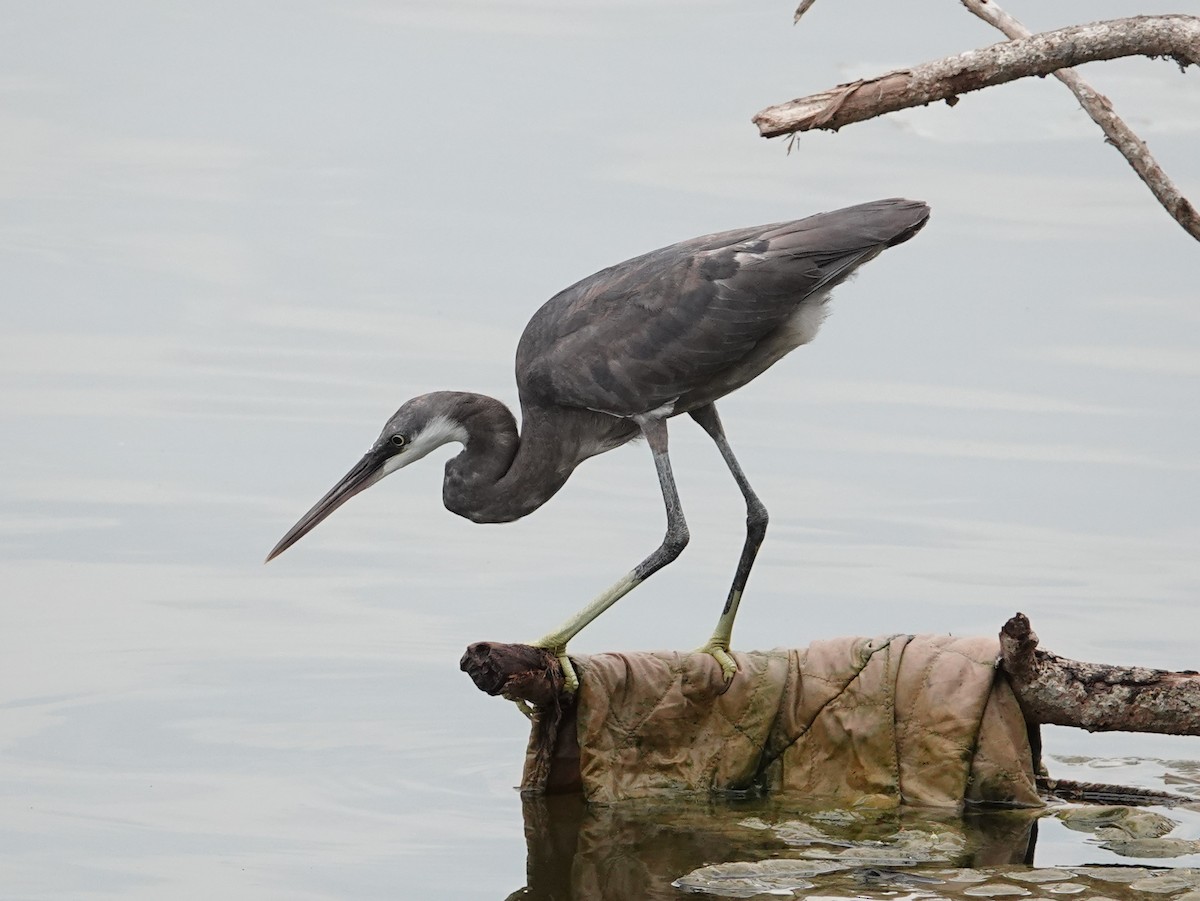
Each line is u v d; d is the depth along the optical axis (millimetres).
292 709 13930
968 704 12180
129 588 16391
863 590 16469
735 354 13562
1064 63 10938
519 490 14125
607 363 13633
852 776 12359
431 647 15195
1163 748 13930
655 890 10781
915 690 12312
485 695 14242
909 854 11281
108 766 12883
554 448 14086
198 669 14648
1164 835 11703
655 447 13695
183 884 11008
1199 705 11898
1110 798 12609
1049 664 12156
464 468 14133
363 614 15898
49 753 13086
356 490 14055
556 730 12508
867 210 13539
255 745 13266
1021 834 11727
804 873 10969
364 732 13562
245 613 15859
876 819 12008
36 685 14281
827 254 13406
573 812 12195
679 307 13508
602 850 11492
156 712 13836
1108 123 11266
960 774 12141
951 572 16906
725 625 12930
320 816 12086
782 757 12562
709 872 11000
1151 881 10727
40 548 17312
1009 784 12180
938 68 10992
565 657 12422
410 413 13984
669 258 13789
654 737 12539
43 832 11781
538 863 11289
